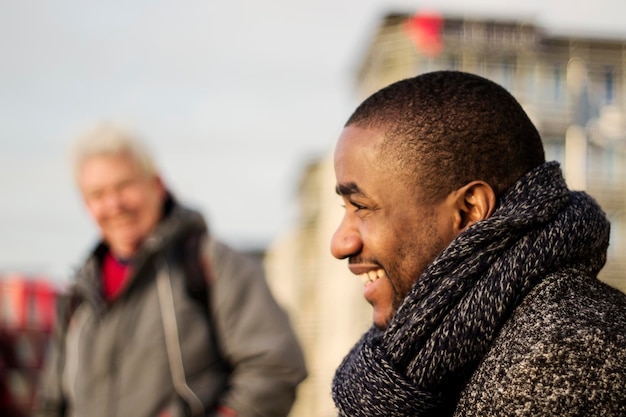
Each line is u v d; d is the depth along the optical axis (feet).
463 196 4.91
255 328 9.64
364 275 5.17
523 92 77.71
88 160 10.11
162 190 10.33
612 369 4.28
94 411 9.67
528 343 4.43
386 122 4.98
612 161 74.28
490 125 4.92
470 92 4.97
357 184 5.02
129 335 9.67
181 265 9.77
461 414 4.54
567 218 4.80
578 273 4.79
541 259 4.67
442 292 4.67
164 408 9.50
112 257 10.26
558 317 4.50
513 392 4.34
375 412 4.75
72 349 10.03
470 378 4.62
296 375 9.66
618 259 71.67
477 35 78.69
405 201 4.93
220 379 9.66
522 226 4.72
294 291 101.04
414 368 4.68
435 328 4.70
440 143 4.89
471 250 4.71
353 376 4.89
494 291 4.62
